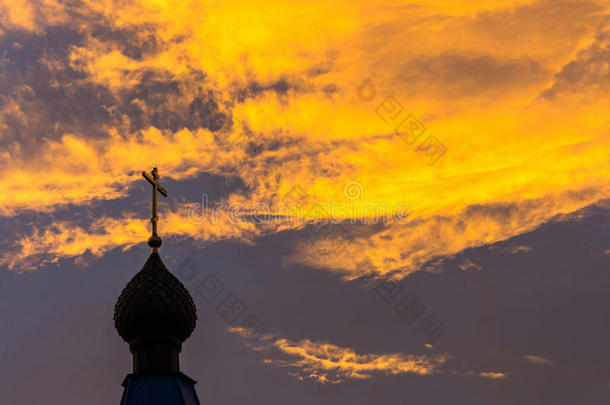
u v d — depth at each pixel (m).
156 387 79.75
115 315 84.19
